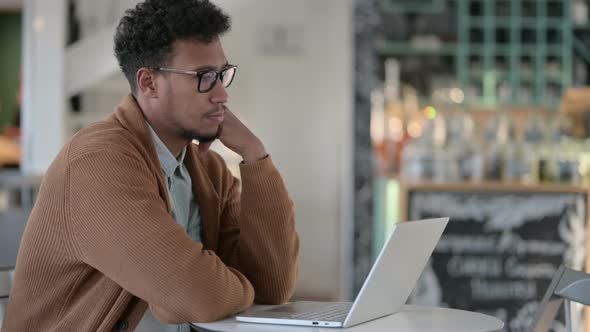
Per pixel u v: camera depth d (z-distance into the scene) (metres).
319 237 7.92
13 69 9.12
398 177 5.58
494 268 4.89
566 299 2.13
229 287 2.00
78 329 2.10
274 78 7.89
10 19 9.09
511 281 4.90
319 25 7.88
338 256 7.91
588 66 8.09
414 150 5.35
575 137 6.12
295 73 7.89
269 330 1.88
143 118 2.22
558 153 5.57
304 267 7.93
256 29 7.87
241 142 2.33
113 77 7.57
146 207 1.99
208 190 2.44
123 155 2.05
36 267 2.10
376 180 6.96
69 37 7.41
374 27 7.61
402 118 7.85
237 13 7.85
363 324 1.97
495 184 4.89
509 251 4.90
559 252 4.89
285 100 7.89
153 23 2.16
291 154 7.91
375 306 2.00
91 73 6.89
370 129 7.52
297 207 7.91
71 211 2.01
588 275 2.11
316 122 7.90
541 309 2.14
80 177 2.02
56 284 2.11
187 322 1.98
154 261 1.95
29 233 2.10
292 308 2.17
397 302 2.12
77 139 2.11
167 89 2.17
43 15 6.69
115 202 1.98
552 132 5.83
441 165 5.22
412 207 4.91
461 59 7.99
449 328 1.93
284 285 2.35
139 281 1.96
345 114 7.85
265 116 7.89
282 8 7.88
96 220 1.98
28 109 6.70
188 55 2.15
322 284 7.93
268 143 7.91
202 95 2.17
